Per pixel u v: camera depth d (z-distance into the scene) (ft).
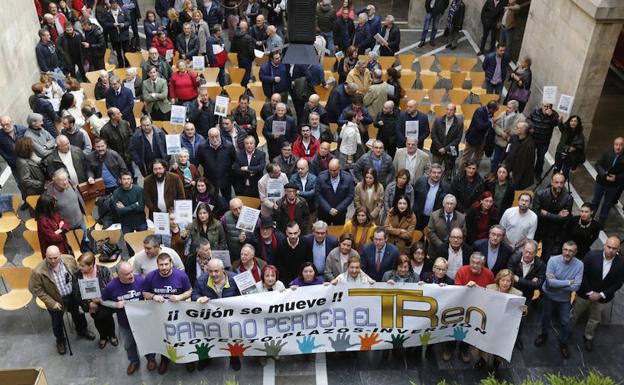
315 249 31.24
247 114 43.06
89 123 42.83
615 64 65.62
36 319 33.17
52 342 31.81
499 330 29.04
